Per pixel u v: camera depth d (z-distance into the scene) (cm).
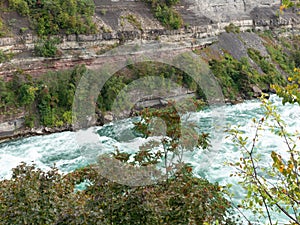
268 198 573
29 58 3061
